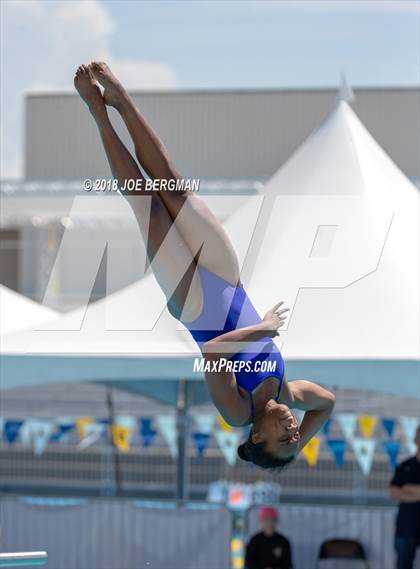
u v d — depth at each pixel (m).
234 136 17.88
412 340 13.95
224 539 19.17
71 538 19.47
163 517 19.31
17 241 18.81
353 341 14.03
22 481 27.41
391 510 19.16
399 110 18.94
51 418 23.44
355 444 20.52
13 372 14.92
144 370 14.97
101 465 27.00
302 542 19.27
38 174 18.05
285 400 9.25
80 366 15.02
